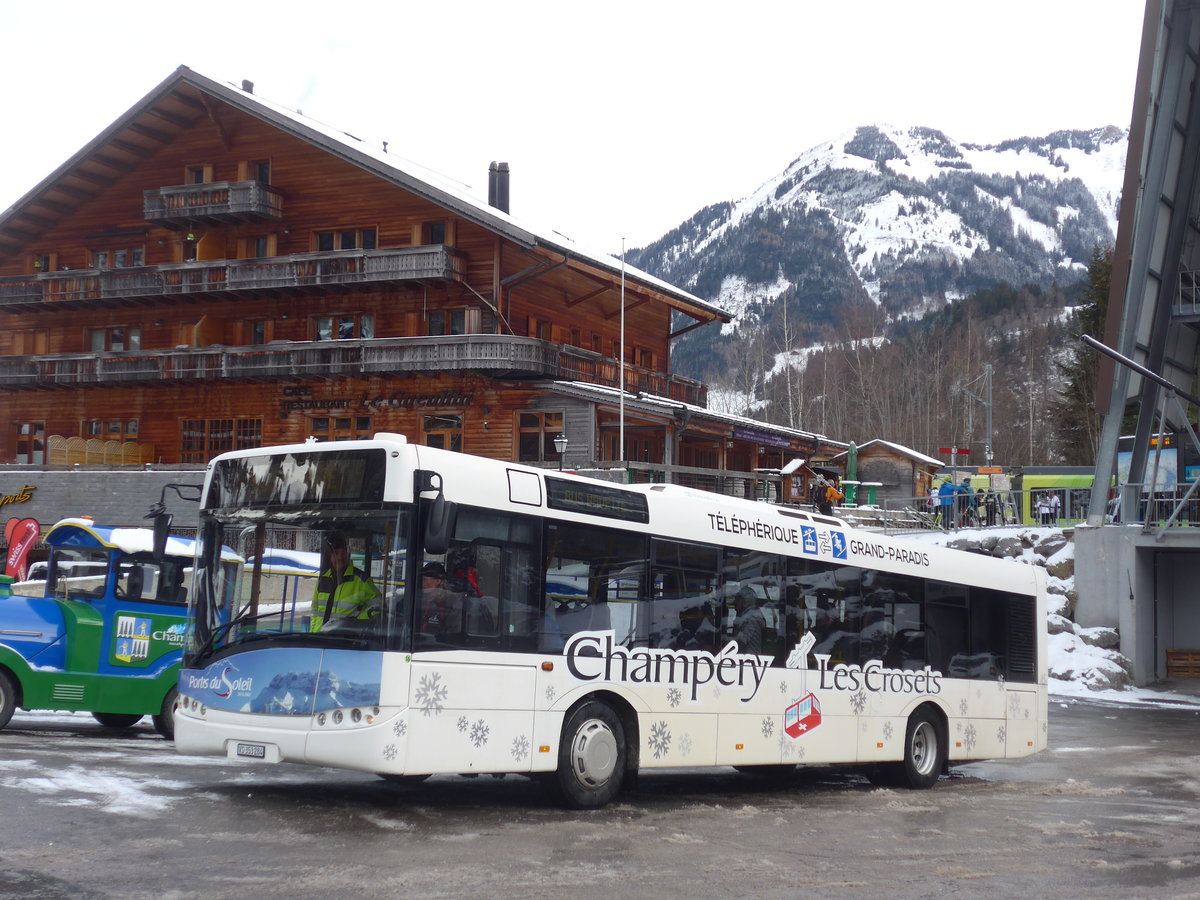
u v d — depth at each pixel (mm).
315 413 46562
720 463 50656
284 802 10906
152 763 12875
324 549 10703
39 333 51812
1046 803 13922
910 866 9641
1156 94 36250
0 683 14734
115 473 43125
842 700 14453
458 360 43125
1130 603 34531
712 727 12844
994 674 16969
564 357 44781
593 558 11844
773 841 10523
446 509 10219
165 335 49594
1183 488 36188
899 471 61906
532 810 11375
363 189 46344
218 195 46656
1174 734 23359
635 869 8930
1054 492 43656
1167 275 37969
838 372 112812
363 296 46500
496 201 53156
